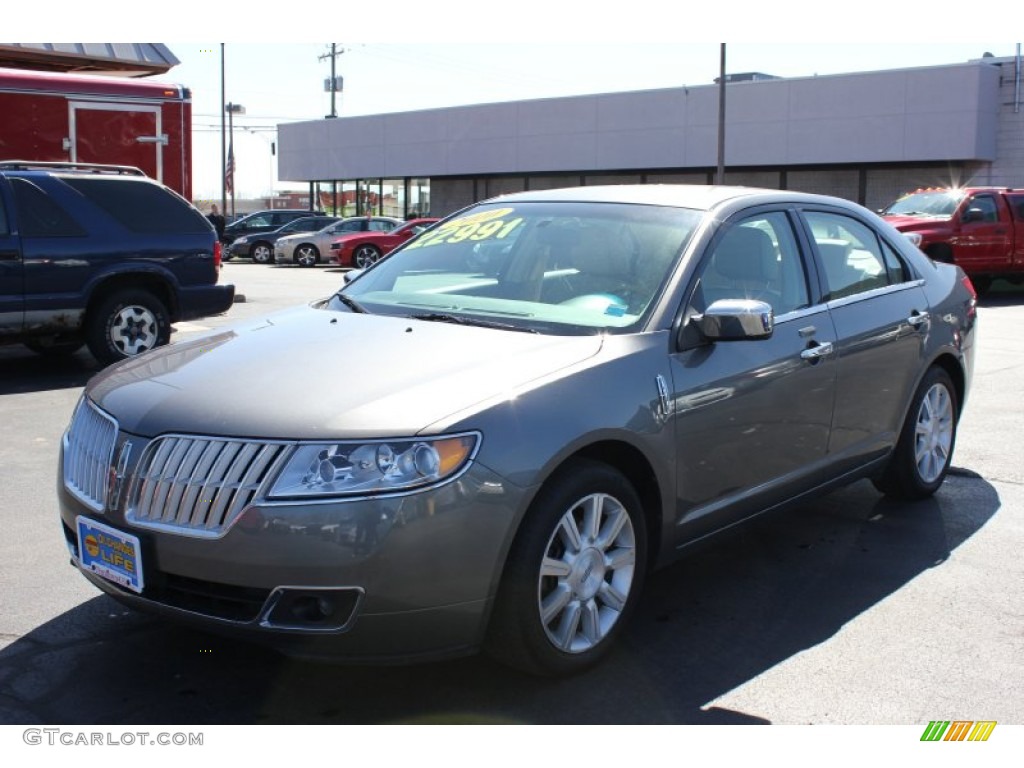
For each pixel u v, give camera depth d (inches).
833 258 196.7
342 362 139.9
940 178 1208.8
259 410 127.0
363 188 1770.4
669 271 161.8
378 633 120.8
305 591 118.7
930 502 227.1
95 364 403.5
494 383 132.9
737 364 161.9
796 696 138.6
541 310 162.2
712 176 1374.3
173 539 123.7
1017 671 146.3
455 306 167.8
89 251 370.9
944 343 220.2
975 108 1127.6
